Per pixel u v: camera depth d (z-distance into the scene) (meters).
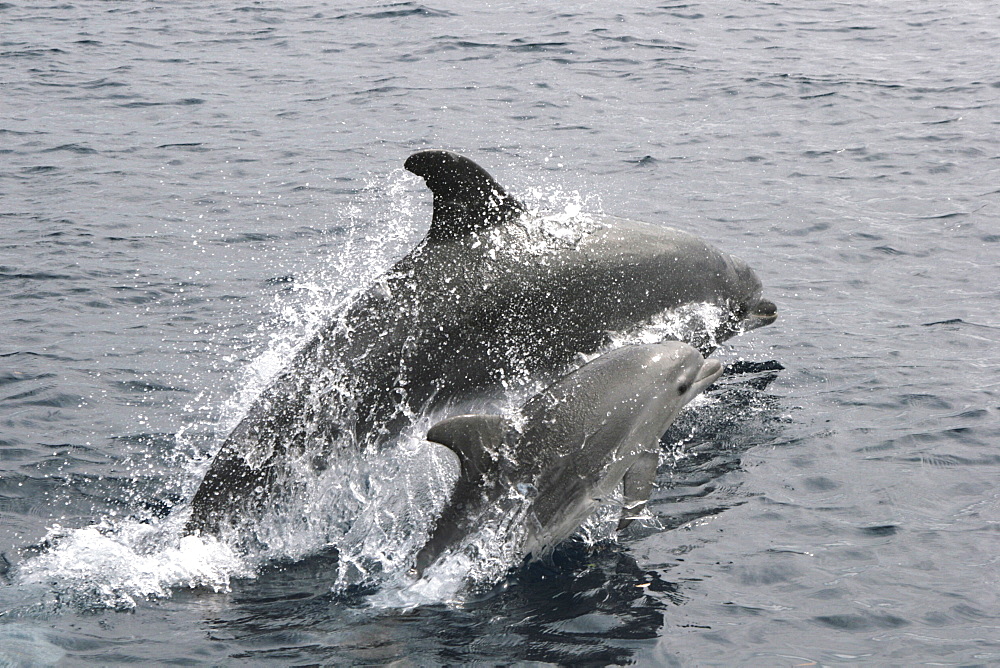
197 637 26.34
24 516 31.94
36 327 45.75
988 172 67.69
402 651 25.66
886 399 38.81
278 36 112.06
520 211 35.56
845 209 61.62
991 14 119.12
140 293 49.62
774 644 25.58
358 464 33.03
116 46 107.75
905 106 84.38
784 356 43.09
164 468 34.88
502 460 29.50
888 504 31.81
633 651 25.44
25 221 59.59
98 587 28.53
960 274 51.69
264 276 51.97
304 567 29.70
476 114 83.31
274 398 31.91
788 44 107.00
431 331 33.56
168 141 76.44
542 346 35.38
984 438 35.44
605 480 30.83
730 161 71.62
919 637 25.66
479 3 126.31
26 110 84.62
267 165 70.88
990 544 29.47
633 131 78.94
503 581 28.58
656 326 37.78
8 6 127.19
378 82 92.88
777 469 34.28
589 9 122.69
